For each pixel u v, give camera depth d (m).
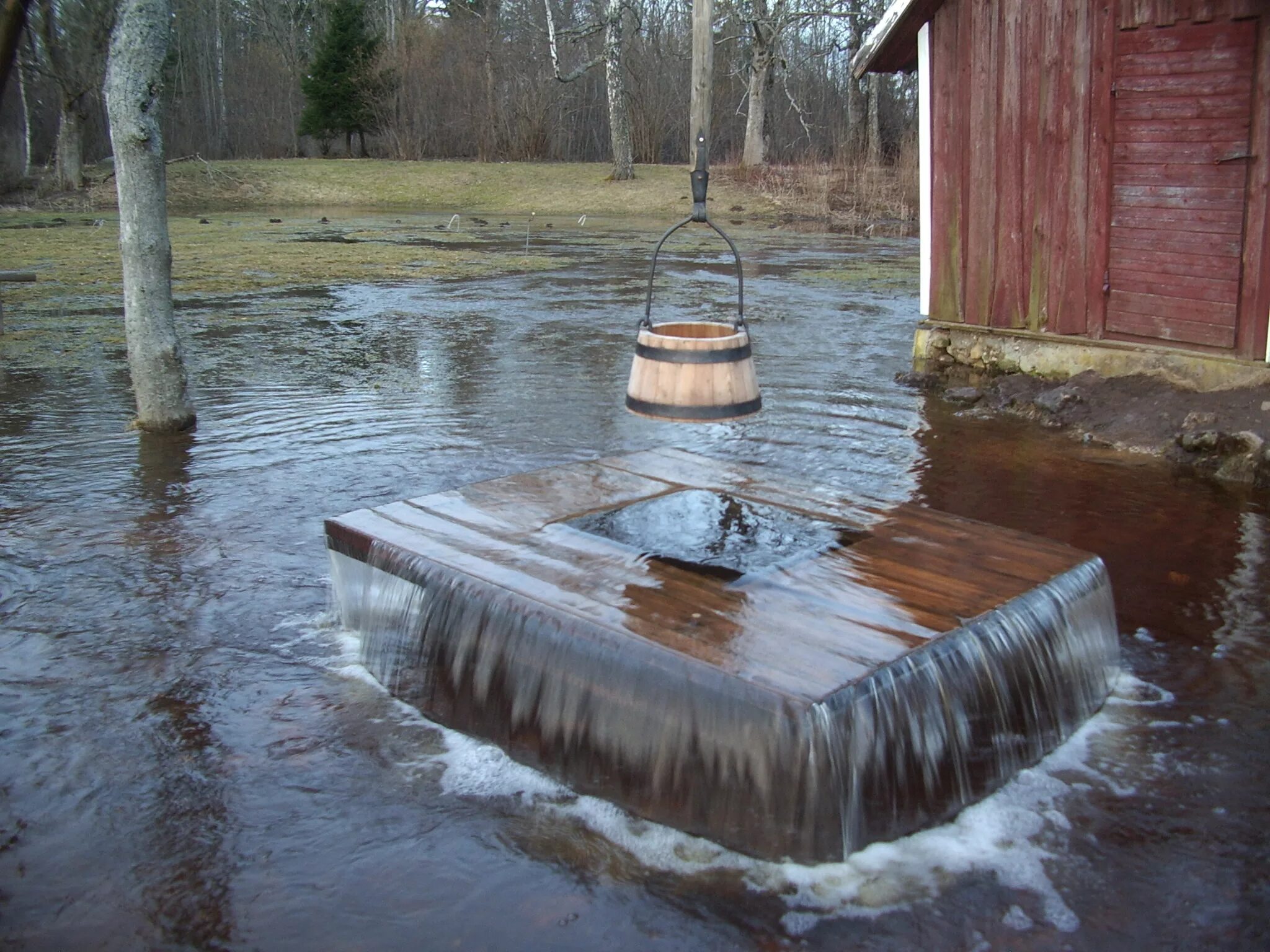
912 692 3.21
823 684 3.03
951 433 8.06
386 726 3.96
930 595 3.66
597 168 41.38
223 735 3.89
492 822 3.38
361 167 41.84
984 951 2.82
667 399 3.47
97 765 3.70
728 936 2.87
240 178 39.28
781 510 4.46
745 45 43.94
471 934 2.89
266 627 4.75
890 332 12.62
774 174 36.50
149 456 7.35
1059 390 8.51
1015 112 9.03
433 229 28.05
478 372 10.16
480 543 4.15
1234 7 7.38
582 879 3.10
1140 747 3.78
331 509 6.25
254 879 3.12
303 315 13.77
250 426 8.12
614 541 4.17
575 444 7.61
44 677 4.30
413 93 45.41
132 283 7.77
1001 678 3.52
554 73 38.38
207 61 48.81
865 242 26.28
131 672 4.35
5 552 5.58
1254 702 4.07
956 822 3.35
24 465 7.13
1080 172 8.59
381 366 10.45
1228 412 7.38
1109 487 6.70
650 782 3.33
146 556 5.54
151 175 7.63
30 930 2.91
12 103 38.91
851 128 36.53
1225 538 5.79
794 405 8.92
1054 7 8.59
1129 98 8.16
